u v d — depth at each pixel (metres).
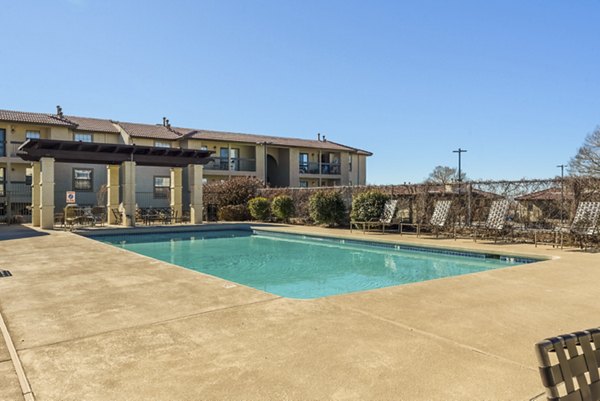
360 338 3.69
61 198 24.41
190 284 5.97
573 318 4.33
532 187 12.12
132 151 18.48
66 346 3.52
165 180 27.52
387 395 2.65
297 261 10.80
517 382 2.83
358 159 38.78
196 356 3.29
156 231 16.86
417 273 9.19
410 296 5.27
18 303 4.94
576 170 30.19
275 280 8.44
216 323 4.13
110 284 5.99
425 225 14.16
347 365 3.11
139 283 6.05
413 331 3.88
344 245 13.80
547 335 3.79
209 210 23.22
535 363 3.15
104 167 25.70
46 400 2.60
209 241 15.17
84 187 25.12
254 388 2.75
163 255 11.80
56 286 5.86
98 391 2.71
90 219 18.59
